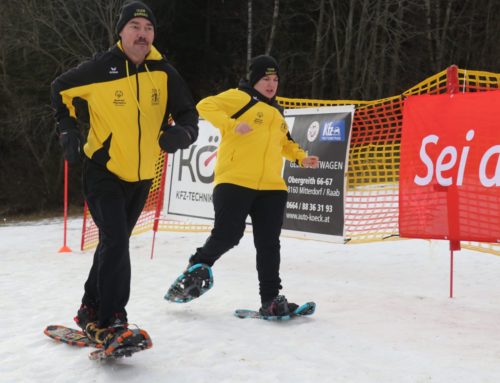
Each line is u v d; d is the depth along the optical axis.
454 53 24.34
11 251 7.62
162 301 4.09
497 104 3.91
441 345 2.96
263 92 3.53
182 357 2.77
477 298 4.16
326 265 5.77
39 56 21.55
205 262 3.60
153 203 7.31
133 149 2.68
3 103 21.92
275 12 21.88
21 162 22.77
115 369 2.61
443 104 4.16
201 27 26.08
